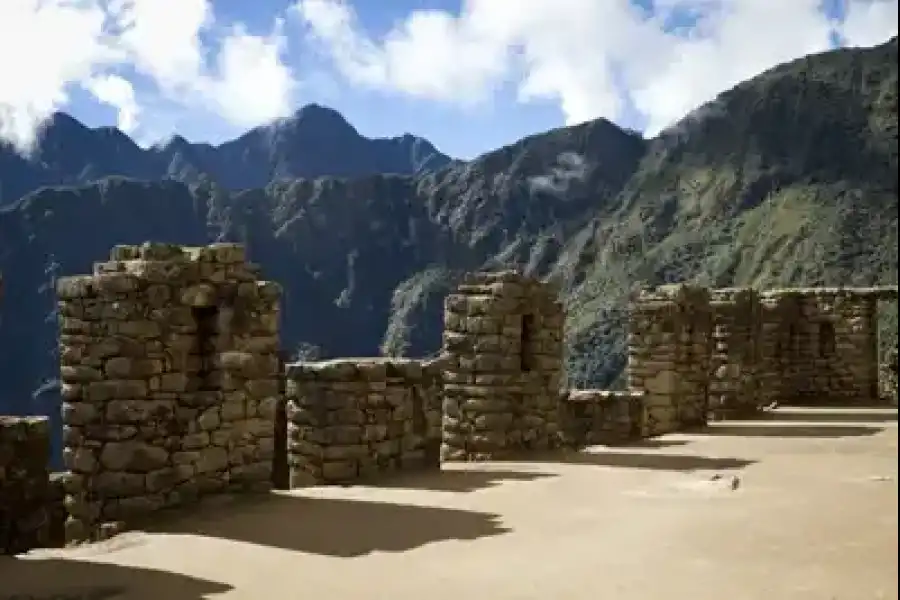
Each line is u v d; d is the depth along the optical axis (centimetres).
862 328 3816
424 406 2022
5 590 1036
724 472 1923
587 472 1959
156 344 1551
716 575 1057
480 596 991
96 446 1543
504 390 2284
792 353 3862
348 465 1842
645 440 2597
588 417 2600
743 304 3272
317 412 1850
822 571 1062
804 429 2806
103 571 1119
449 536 1302
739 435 2684
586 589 1012
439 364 2075
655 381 2912
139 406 1528
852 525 1316
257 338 1661
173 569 1125
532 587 1023
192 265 1602
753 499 1569
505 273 2311
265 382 1673
